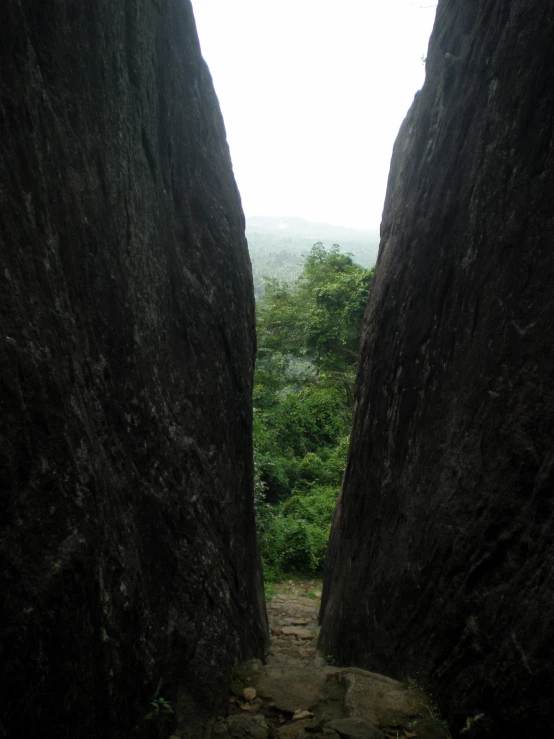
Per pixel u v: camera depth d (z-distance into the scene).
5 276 2.33
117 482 3.38
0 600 2.11
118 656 3.02
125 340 3.76
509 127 3.99
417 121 6.49
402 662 4.66
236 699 4.31
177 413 4.62
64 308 2.94
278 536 11.55
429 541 4.45
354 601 6.27
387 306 6.63
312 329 21.53
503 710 3.17
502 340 3.77
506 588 3.35
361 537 6.56
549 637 2.83
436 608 4.21
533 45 3.76
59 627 2.43
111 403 3.48
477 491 3.82
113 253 3.73
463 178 4.73
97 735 2.79
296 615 9.06
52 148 3.02
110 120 3.87
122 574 3.13
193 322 5.33
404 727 3.78
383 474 6.01
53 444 2.52
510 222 3.85
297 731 3.79
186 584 4.14
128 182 4.10
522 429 3.39
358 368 8.00
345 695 4.21
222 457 5.66
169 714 3.61
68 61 3.34
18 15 2.73
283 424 19.45
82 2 3.51
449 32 5.61
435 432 4.72
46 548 2.40
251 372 7.13
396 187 7.25
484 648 3.46
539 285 3.44
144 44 4.59
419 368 5.32
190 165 5.73
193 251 5.60
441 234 5.11
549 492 3.06
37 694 2.29
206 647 4.23
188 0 5.90
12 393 2.27
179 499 4.29
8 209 2.44
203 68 6.32
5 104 2.52
